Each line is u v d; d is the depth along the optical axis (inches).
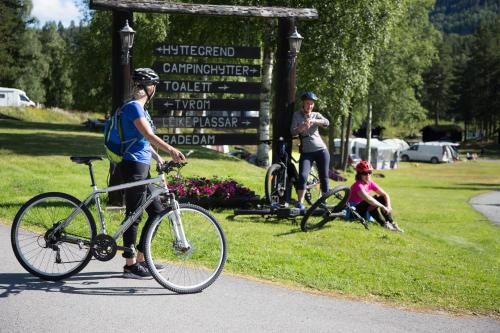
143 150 204.1
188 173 641.6
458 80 3966.5
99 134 1284.4
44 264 207.2
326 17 888.9
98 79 1485.0
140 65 1121.4
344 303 193.3
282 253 261.4
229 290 199.6
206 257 221.0
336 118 1102.4
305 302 191.5
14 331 155.9
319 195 417.4
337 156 1895.9
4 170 517.3
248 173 724.0
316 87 925.2
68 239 201.9
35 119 2071.9
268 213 355.6
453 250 325.4
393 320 179.3
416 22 1663.4
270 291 201.0
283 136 385.1
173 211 200.4
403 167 2192.4
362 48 923.4
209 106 384.2
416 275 239.1
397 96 1716.3
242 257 245.0
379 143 2143.2
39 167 566.9
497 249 419.8
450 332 171.6
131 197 202.2
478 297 210.7
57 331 157.2
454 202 842.8
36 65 3107.8
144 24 1072.8
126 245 205.0
